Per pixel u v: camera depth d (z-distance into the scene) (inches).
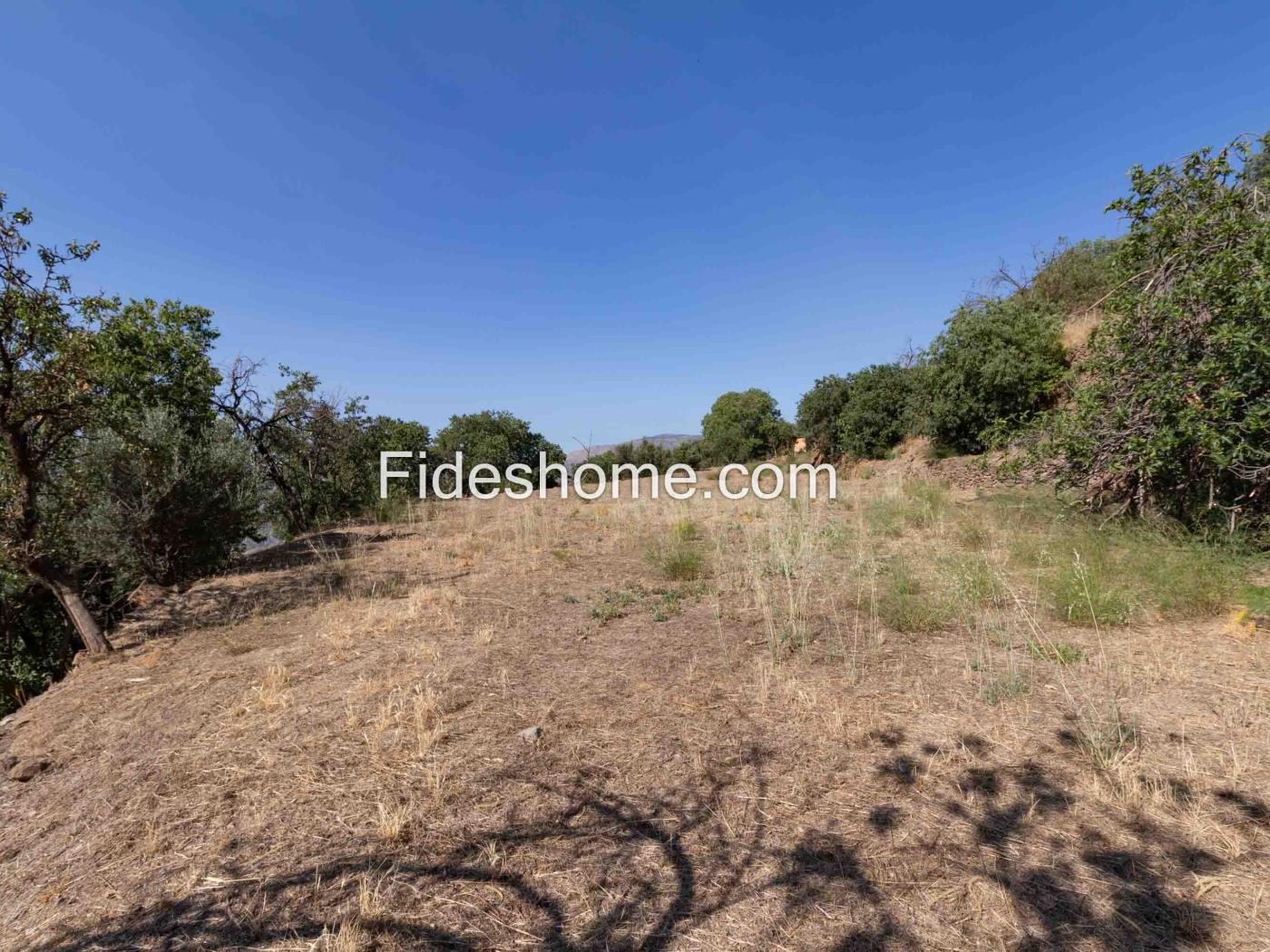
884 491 369.1
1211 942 62.6
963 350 446.9
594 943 66.1
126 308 388.2
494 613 186.4
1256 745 97.7
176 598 233.8
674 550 243.1
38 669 292.2
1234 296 194.1
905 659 139.9
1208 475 215.0
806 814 86.6
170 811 92.7
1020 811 85.2
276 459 449.1
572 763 100.7
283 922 69.6
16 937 71.1
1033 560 205.5
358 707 122.2
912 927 66.7
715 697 123.8
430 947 65.6
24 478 183.0
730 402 971.3
